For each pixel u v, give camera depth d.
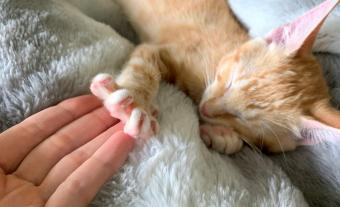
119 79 0.19
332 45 0.21
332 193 0.19
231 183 0.16
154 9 0.26
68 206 0.14
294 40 0.21
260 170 0.18
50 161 0.15
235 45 0.24
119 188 0.15
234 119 0.21
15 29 0.18
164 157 0.16
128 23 0.27
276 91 0.21
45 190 0.14
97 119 0.17
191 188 0.15
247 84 0.21
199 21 0.25
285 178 0.18
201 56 0.23
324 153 0.20
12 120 0.17
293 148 0.21
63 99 0.17
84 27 0.20
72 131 0.16
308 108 0.20
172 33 0.25
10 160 0.15
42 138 0.16
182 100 0.20
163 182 0.15
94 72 0.19
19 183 0.14
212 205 0.15
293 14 0.22
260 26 0.23
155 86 0.20
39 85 0.17
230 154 0.20
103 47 0.20
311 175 0.20
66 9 0.21
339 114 0.19
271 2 0.22
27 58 0.17
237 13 0.25
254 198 0.16
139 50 0.22
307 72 0.21
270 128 0.21
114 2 0.27
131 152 0.16
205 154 0.17
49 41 0.18
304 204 0.17
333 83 0.22
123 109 0.16
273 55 0.21
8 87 0.17
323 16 0.19
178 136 0.17
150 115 0.17
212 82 0.22
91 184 0.14
